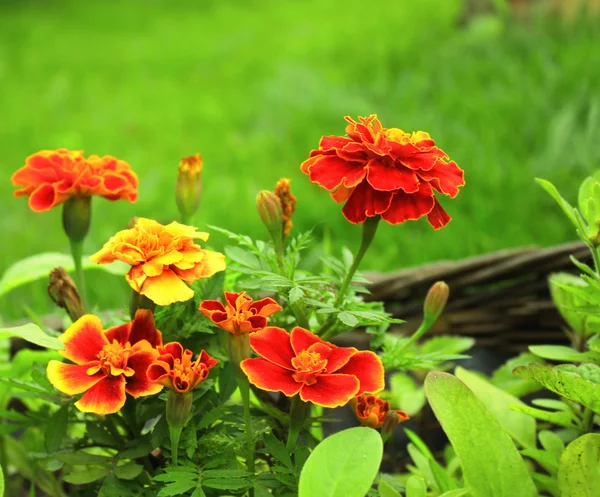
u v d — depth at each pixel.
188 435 0.42
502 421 0.48
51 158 0.46
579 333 0.51
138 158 1.31
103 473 0.42
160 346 0.41
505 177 0.94
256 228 0.93
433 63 1.55
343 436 0.39
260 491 0.40
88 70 2.09
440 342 0.54
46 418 0.45
